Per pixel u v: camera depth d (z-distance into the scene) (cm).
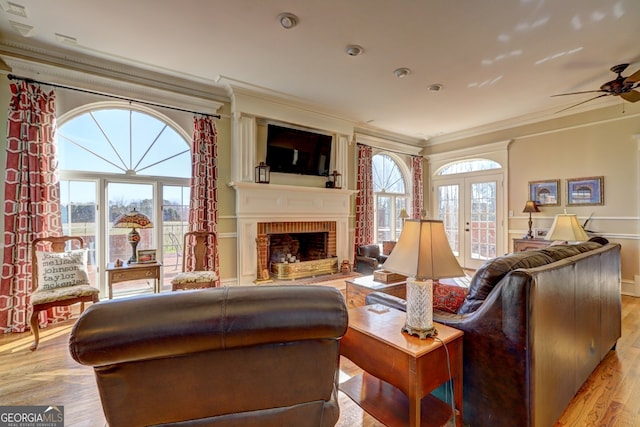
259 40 302
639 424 175
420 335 150
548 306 157
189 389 99
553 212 498
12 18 268
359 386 193
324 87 412
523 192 535
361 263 527
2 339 281
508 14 259
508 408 149
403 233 169
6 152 300
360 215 568
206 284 348
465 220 625
